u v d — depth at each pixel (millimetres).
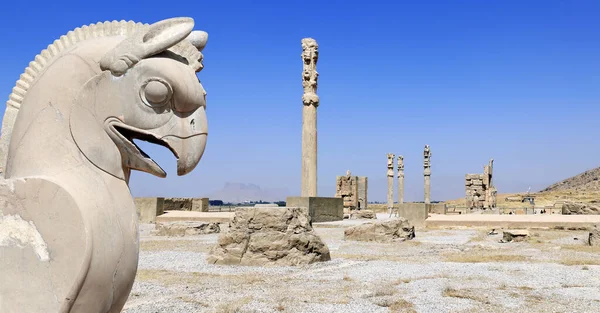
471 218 26938
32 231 3557
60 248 3492
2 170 4008
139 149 3926
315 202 28609
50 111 3789
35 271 3527
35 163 3717
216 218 29672
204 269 12461
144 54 3791
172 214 31109
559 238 20719
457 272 11906
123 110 3791
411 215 27469
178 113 3918
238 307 8062
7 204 3617
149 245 18125
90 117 3791
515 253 15898
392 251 16672
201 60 4133
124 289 3820
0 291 3574
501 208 46750
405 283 10500
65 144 3752
